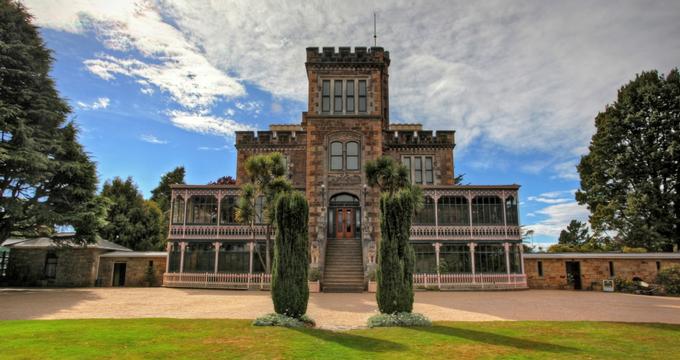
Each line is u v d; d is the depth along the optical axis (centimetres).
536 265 3102
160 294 2488
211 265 3042
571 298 2361
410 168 3569
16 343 1005
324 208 3047
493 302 2133
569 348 1016
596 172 3903
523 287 2958
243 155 3622
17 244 3200
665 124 3497
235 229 3064
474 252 2994
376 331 1227
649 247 3562
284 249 1415
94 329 1205
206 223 3086
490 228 3017
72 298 2214
